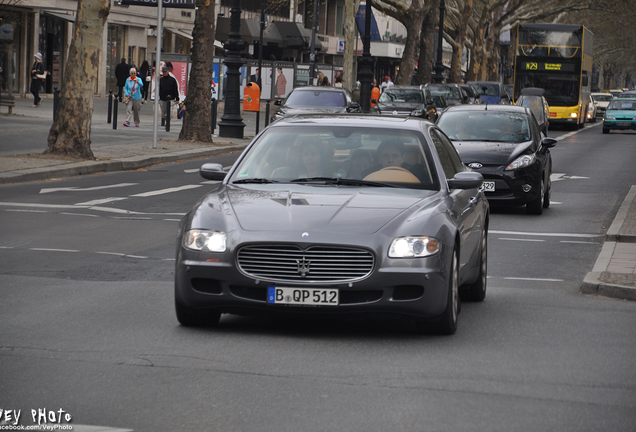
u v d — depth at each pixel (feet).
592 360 28.60
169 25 247.50
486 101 234.38
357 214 30.94
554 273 46.32
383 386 25.20
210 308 30.71
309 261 29.68
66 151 93.45
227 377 25.79
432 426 21.80
